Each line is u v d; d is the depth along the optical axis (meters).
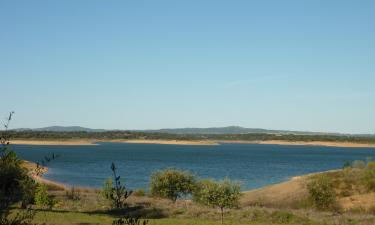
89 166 130.38
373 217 36.69
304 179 58.28
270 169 129.88
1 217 6.48
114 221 6.09
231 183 38.16
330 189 48.53
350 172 57.84
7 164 6.75
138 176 101.56
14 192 6.66
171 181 51.62
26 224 6.90
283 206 49.78
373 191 51.78
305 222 34.06
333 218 36.09
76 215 32.53
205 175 107.62
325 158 195.75
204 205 41.78
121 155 197.75
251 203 51.78
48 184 56.62
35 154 174.62
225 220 34.72
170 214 36.50
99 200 43.31
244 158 189.75
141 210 37.44
